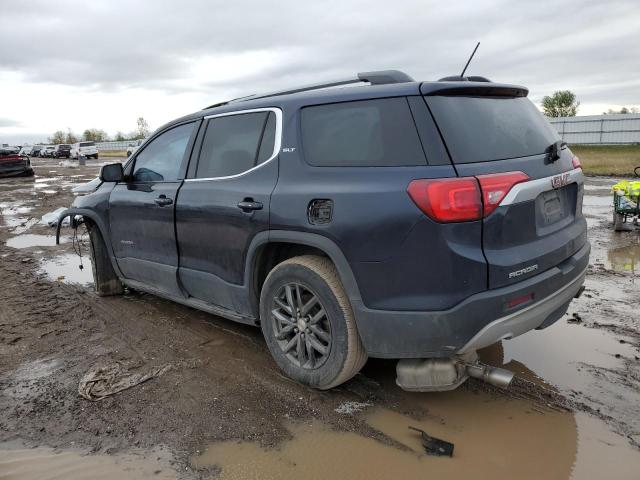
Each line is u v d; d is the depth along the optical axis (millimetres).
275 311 3385
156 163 4543
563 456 2604
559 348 3830
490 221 2652
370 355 2967
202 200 3824
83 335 4434
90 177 25578
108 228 5066
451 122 2766
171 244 4230
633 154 27703
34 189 19672
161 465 2641
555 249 3012
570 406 3049
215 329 4441
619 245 7133
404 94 2855
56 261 7395
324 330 3170
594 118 35844
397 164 2779
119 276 5238
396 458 2631
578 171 3494
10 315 5008
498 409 3051
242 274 3592
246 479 2514
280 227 3193
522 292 2752
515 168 2834
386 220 2715
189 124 4246
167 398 3303
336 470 2555
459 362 2879
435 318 2662
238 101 3992
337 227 2879
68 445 2848
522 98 3395
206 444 2805
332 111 3139
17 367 3848
